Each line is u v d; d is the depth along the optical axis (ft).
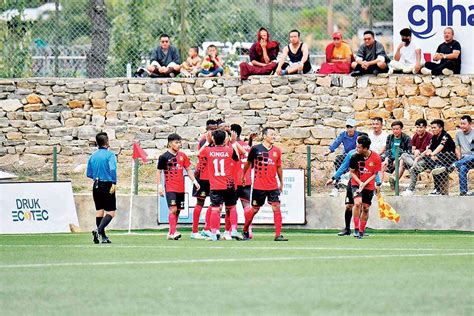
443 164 211.61
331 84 242.78
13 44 256.93
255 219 209.05
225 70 256.11
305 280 123.75
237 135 188.55
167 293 113.60
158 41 259.60
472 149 212.23
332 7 264.93
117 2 260.21
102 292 114.73
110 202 176.96
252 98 243.81
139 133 245.45
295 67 242.78
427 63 242.58
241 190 186.70
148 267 137.18
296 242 178.70
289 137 242.58
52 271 133.39
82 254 155.43
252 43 258.98
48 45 257.34
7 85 247.50
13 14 257.34
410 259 148.15
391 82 241.96
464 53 242.58
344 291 115.03
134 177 214.07
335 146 217.56
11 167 240.53
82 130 246.06
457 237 192.65
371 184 188.44
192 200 208.64
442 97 241.14
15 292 115.24
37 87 247.50
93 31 257.55
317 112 242.17
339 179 214.07
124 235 197.16
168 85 246.06
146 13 259.80
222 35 259.60
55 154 215.31
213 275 128.36
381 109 242.17
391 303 107.04
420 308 104.22
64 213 208.03
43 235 199.41
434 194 212.43
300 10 261.85
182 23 258.57
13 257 151.23
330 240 183.93
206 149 183.83
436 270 134.31
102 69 257.34
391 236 195.11
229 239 185.06
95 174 176.65
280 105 242.99
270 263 142.00
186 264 140.67
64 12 257.75
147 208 211.00
